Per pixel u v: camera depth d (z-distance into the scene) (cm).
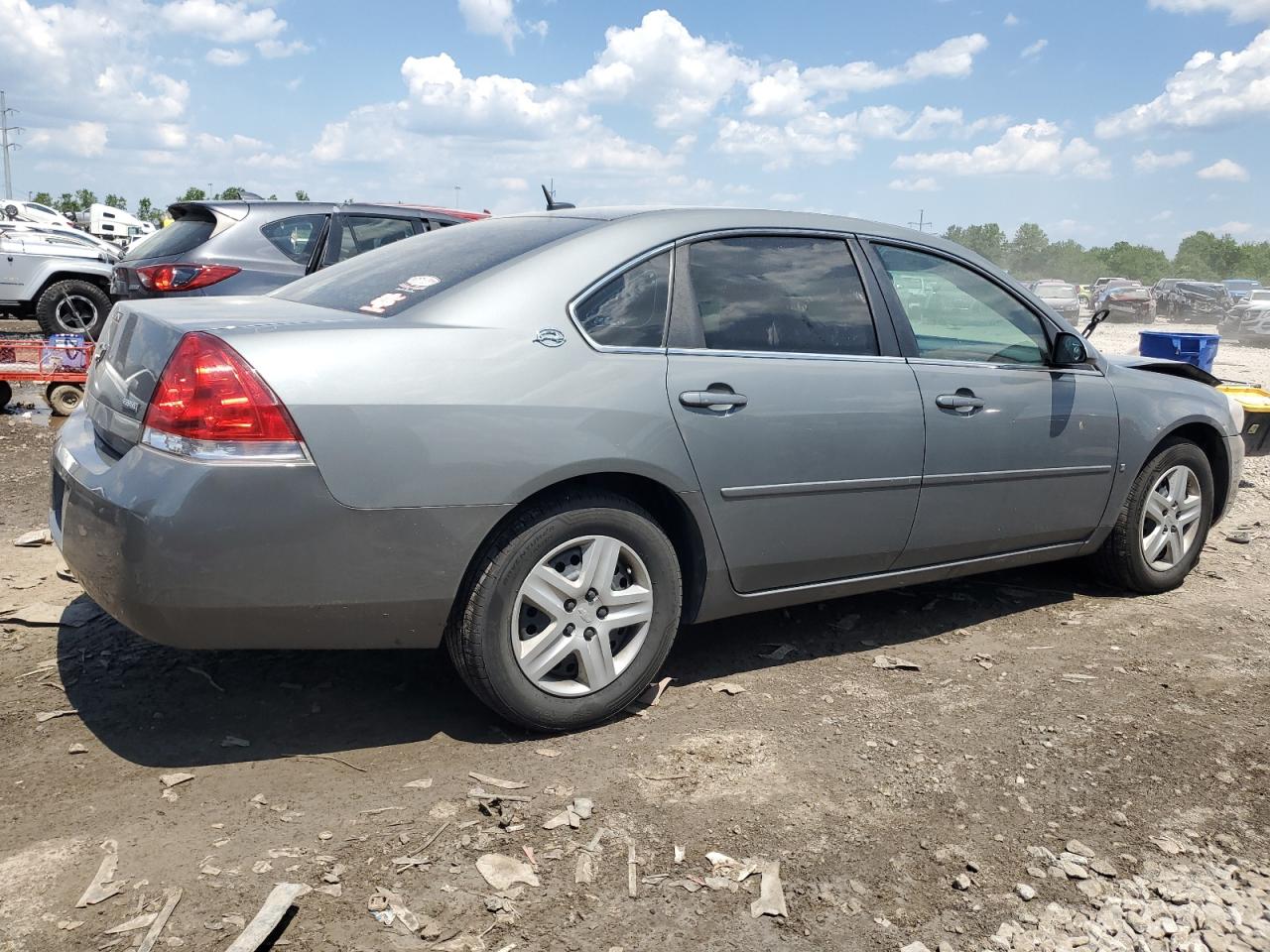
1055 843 274
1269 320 2656
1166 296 3797
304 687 355
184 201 829
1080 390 445
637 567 333
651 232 349
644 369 328
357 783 291
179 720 327
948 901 247
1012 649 419
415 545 291
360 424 281
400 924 230
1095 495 457
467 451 294
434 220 865
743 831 273
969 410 404
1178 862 267
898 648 416
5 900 232
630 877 251
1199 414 491
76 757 301
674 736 330
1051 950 231
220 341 276
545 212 391
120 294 835
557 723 323
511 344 308
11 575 454
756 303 364
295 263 806
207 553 271
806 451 359
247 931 220
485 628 306
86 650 378
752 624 437
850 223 402
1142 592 493
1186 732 343
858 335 386
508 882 247
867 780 304
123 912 229
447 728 329
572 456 309
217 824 267
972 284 429
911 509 393
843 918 239
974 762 318
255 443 272
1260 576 531
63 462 314
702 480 337
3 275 1340
